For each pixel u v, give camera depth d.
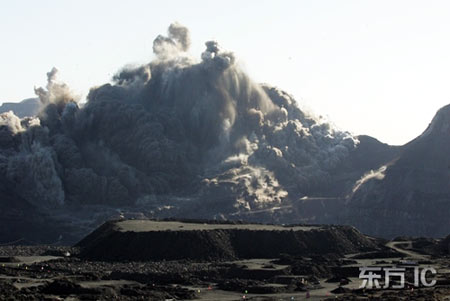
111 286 194.75
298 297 188.38
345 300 175.38
